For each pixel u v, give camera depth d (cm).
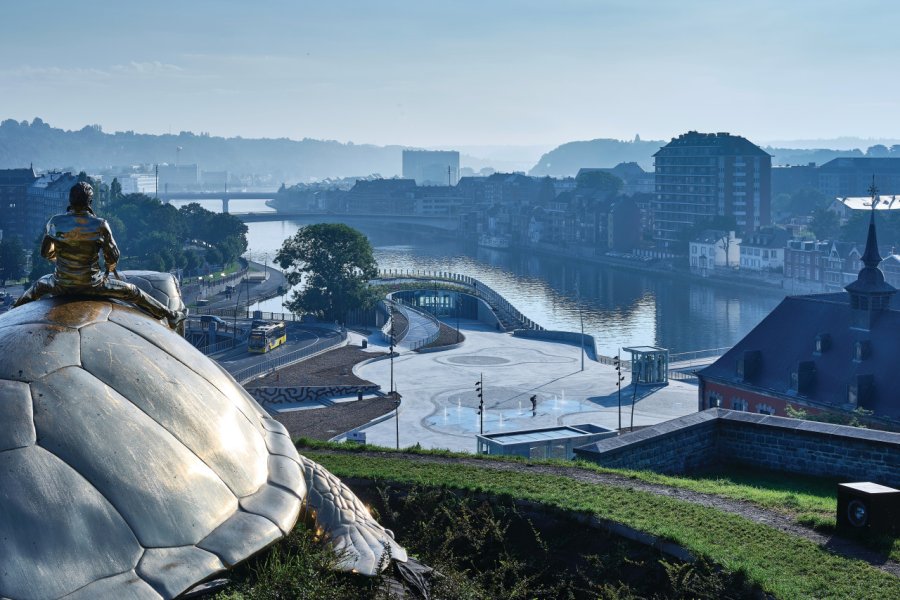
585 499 2125
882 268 16888
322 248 14450
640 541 1906
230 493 1107
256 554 1059
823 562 1758
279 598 1138
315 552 1257
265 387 9244
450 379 10350
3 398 985
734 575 1692
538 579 1936
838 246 19200
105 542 923
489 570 1814
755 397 8075
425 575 1454
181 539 992
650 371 10062
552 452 5166
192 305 17075
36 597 845
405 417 8481
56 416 993
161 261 19438
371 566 1287
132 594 898
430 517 2153
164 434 1080
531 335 13750
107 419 1031
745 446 3000
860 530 1898
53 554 879
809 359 7900
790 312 8375
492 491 2169
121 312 1240
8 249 19175
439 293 17900
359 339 13000
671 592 1783
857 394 7244
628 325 16412
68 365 1069
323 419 8275
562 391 9756
